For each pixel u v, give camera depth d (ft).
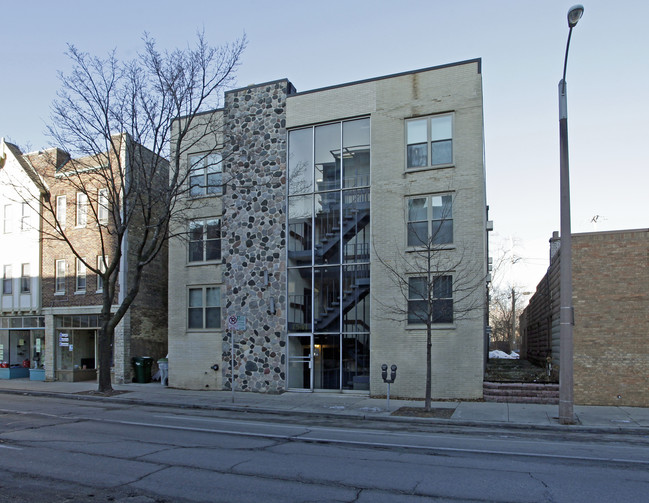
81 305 80.07
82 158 82.02
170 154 71.15
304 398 57.36
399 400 55.11
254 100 67.97
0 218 90.38
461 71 57.52
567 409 40.98
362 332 59.93
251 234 66.23
